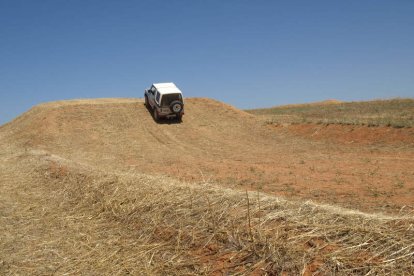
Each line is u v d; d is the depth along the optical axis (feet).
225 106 110.42
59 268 19.81
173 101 95.76
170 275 18.04
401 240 15.96
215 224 21.07
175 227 22.40
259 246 17.80
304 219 19.49
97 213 27.89
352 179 40.04
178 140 84.74
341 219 19.03
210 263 18.11
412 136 64.90
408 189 34.50
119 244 22.25
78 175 37.70
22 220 27.40
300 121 91.81
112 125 94.38
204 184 28.84
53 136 85.87
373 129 72.33
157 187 29.27
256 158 61.31
